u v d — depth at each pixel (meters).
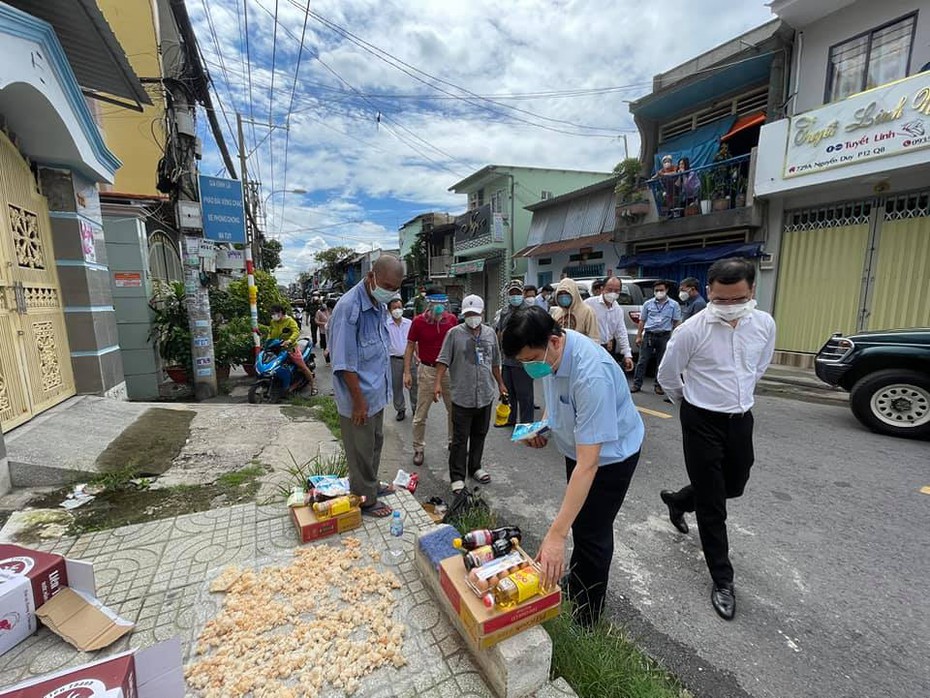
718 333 2.38
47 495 3.21
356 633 1.99
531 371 1.91
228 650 1.86
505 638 1.72
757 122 9.41
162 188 6.81
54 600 2.02
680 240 11.03
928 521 3.16
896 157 6.75
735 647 2.11
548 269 16.36
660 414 5.88
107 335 5.31
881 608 2.34
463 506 3.28
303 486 3.21
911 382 4.73
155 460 3.78
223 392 7.57
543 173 20.19
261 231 25.91
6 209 3.88
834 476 3.90
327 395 7.27
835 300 8.27
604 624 2.17
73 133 4.27
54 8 3.88
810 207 8.52
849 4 7.78
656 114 11.85
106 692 1.38
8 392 3.75
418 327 4.38
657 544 2.96
